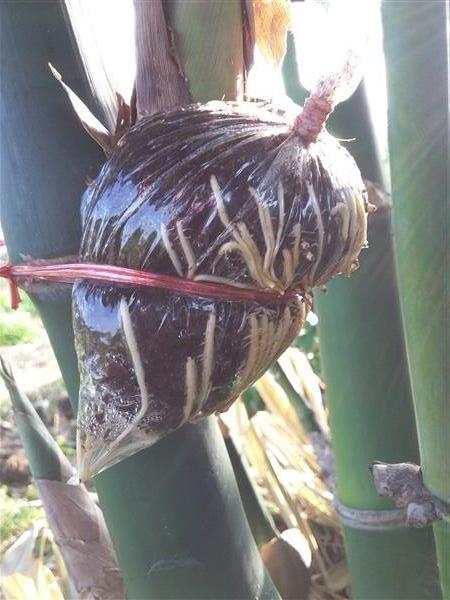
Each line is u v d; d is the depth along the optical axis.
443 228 0.25
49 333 0.30
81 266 0.24
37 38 0.27
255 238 0.22
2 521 0.86
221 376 0.24
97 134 0.26
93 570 0.37
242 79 0.28
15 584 0.41
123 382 0.24
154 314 0.23
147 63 0.26
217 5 0.26
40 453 0.37
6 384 0.38
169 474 0.31
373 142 0.41
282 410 0.73
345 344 0.42
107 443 0.24
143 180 0.23
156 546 0.31
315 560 0.60
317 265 0.23
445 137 0.24
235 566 0.33
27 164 0.28
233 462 0.45
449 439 0.26
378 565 0.44
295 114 0.26
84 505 0.38
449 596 0.29
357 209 0.24
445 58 0.23
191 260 0.22
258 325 0.23
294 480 0.69
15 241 0.28
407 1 0.23
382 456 0.43
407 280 0.26
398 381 0.42
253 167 0.22
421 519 0.27
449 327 0.25
